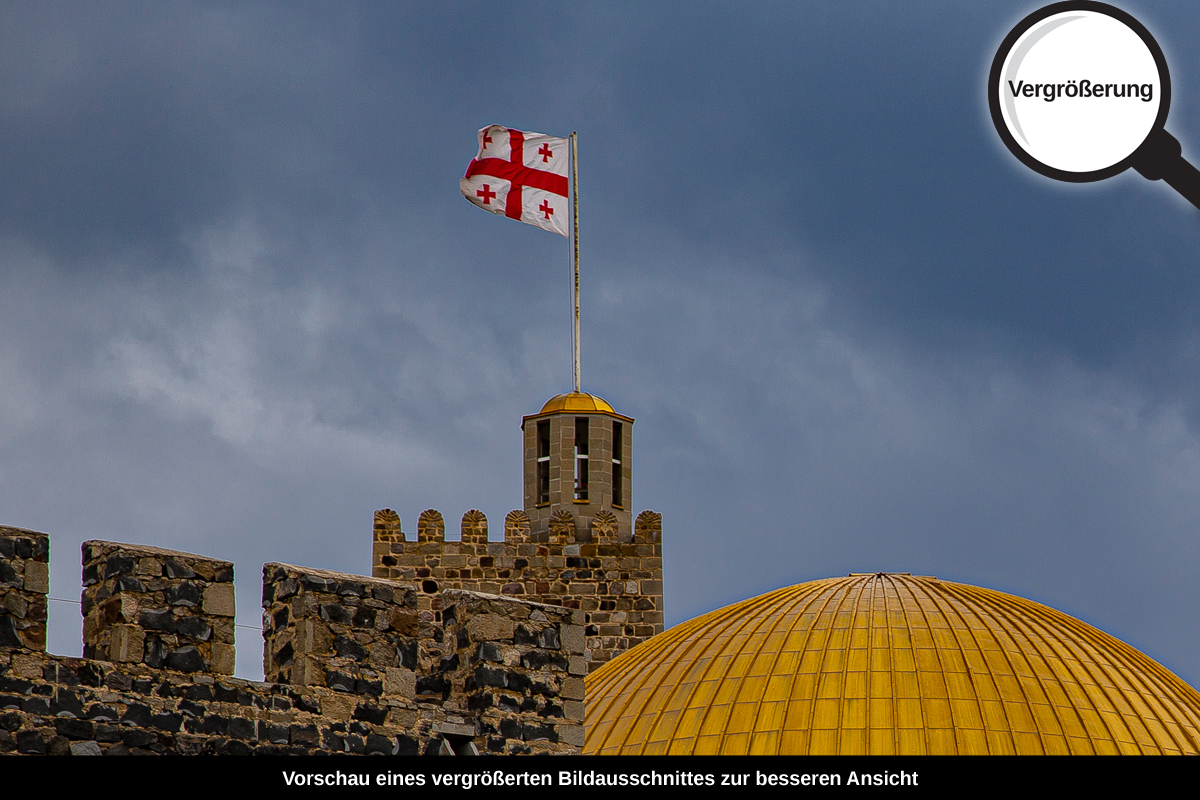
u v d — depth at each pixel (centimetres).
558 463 10406
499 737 4062
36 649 3478
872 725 7094
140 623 3594
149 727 3553
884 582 8081
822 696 7231
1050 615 7875
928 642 7500
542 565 10162
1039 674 7356
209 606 3656
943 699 7194
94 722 3503
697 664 7562
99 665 3531
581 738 4162
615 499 10456
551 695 4150
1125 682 7388
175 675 3606
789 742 7062
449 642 4162
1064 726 7106
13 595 3469
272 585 3866
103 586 3616
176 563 3650
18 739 3428
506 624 4147
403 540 10144
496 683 4094
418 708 3891
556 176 10212
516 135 10200
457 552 10144
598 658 10050
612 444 10525
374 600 3872
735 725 7162
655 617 10106
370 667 3838
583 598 10138
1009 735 7050
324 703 3766
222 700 3641
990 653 7450
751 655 7519
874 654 7425
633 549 10194
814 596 7969
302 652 3781
